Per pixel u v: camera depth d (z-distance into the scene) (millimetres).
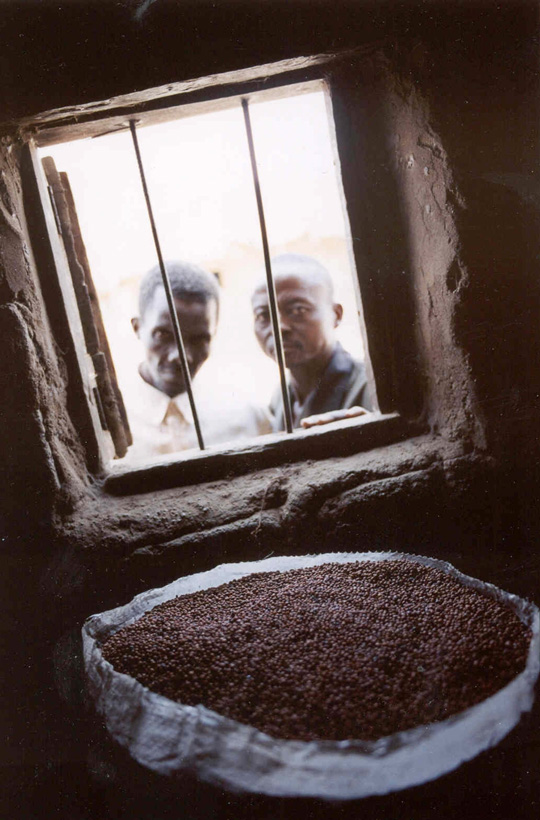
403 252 2059
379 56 1824
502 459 1879
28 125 1863
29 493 1861
